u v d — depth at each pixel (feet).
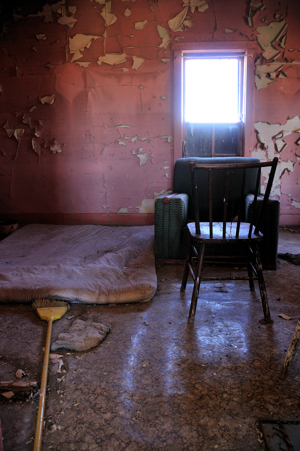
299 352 5.09
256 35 12.46
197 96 13.19
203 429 3.69
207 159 9.95
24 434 3.66
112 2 12.51
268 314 5.97
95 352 5.14
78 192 13.70
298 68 12.57
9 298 6.76
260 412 3.92
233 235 6.29
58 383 4.43
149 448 3.47
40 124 13.34
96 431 3.67
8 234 12.42
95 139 13.33
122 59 12.82
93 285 6.99
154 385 4.39
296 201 13.41
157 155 13.30
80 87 13.05
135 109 13.08
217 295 7.20
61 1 12.58
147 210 13.66
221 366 4.78
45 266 8.17
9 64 13.10
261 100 12.81
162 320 6.14
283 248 10.49
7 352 5.14
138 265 8.23
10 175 13.78
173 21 12.51
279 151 13.08
